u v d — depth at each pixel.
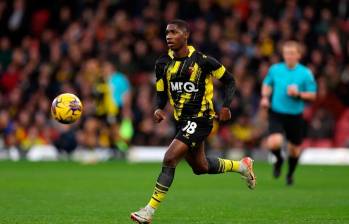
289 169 42.22
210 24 74.75
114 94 62.19
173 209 30.02
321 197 35.03
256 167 58.31
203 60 26.05
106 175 48.88
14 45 79.31
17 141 67.62
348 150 66.81
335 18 77.50
